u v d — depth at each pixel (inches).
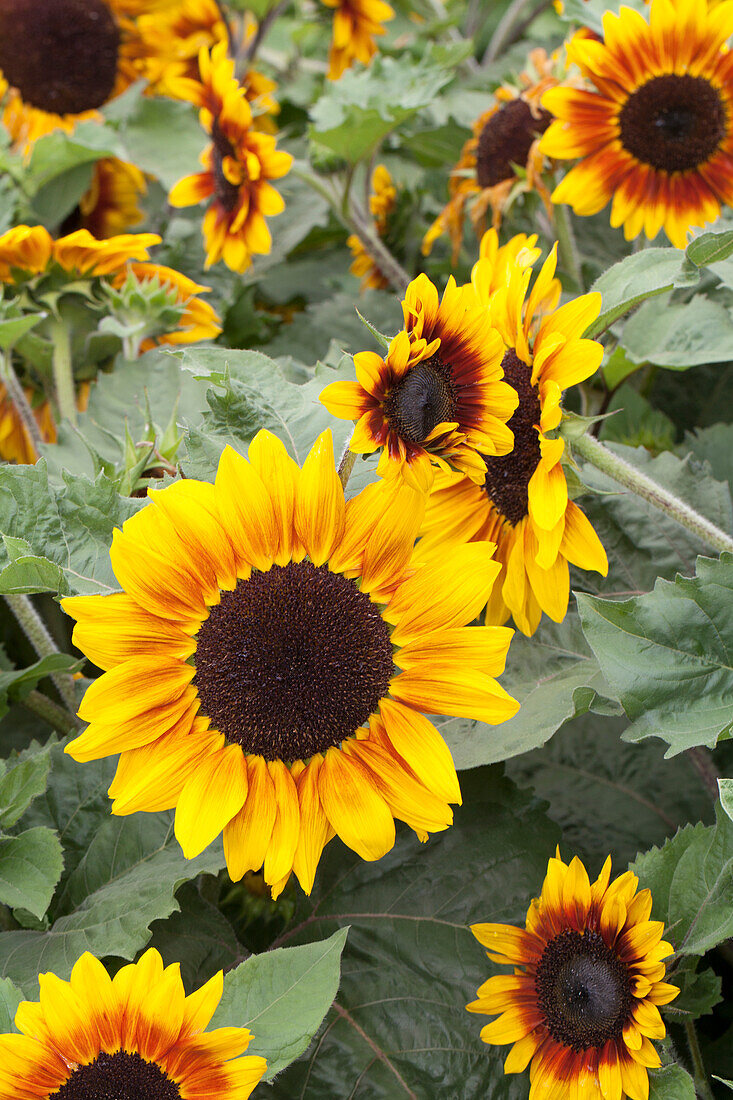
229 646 27.9
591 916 29.5
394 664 28.4
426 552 30.7
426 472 27.6
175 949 31.6
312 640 28.0
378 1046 31.0
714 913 29.9
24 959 29.8
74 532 30.2
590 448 30.1
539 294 29.8
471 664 28.1
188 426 30.7
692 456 38.6
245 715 27.9
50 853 29.8
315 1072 30.9
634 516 35.5
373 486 28.2
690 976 30.3
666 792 36.7
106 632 27.7
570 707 30.8
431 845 32.7
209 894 32.9
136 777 27.8
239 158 39.1
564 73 42.1
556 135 36.8
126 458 31.7
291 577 28.2
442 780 27.8
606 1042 29.1
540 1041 29.6
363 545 28.4
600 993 28.9
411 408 27.5
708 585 29.9
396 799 28.0
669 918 30.2
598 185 37.0
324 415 30.6
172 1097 26.5
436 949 31.7
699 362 36.5
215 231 40.8
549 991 29.5
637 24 35.6
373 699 28.2
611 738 37.5
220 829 27.5
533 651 32.9
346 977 31.8
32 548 30.0
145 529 27.6
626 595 35.0
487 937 29.8
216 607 28.1
